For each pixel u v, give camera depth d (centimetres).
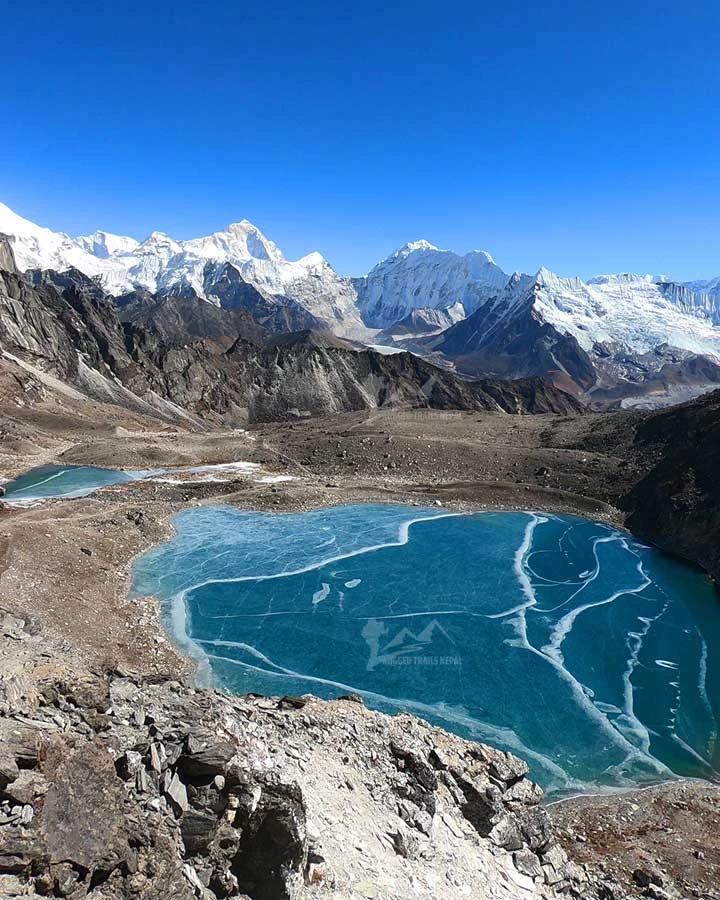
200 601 5416
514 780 2405
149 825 1297
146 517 7206
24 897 1019
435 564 6681
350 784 1997
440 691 4222
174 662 4350
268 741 1961
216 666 4369
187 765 1491
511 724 3888
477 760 2445
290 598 5597
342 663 4519
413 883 1645
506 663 4638
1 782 1138
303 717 2336
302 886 1413
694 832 2878
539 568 6725
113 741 1452
